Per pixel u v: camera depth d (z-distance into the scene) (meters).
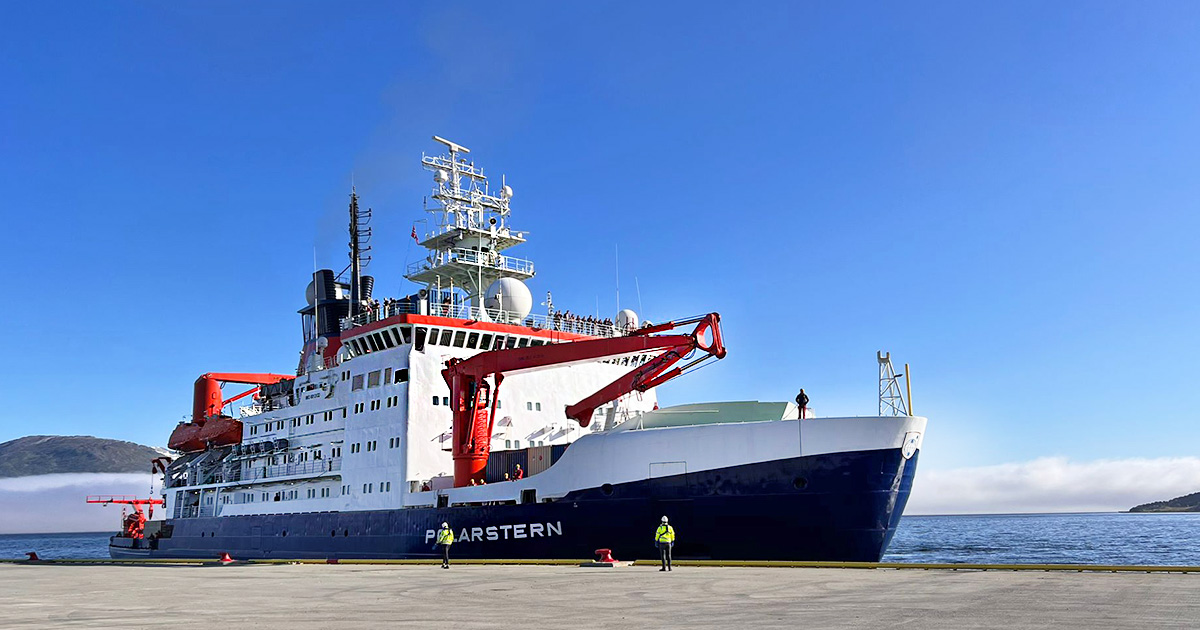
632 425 34.81
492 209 52.94
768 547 31.14
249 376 62.12
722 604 18.22
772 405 33.69
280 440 48.94
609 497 33.41
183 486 58.69
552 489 34.88
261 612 18.23
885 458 29.95
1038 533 125.00
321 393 47.25
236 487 53.16
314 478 46.12
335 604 19.78
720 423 32.84
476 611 17.64
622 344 34.97
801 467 30.53
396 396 41.94
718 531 31.67
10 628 15.74
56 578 31.88
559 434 43.28
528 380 43.16
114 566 45.00
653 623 15.25
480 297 47.94
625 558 33.12
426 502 38.94
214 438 56.09
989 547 78.44
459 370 38.28
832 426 30.38
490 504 36.50
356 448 43.72
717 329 33.47
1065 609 16.09
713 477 31.72
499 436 41.34
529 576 27.14
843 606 17.39
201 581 28.62
